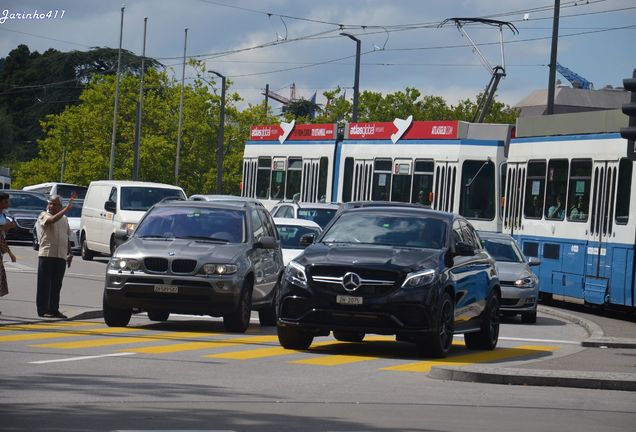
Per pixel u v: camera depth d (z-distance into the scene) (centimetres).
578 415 2542
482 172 7656
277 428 2166
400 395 2758
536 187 6888
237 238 4428
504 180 7612
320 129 9038
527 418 2452
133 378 2867
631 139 3731
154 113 19488
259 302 4519
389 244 3791
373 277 3547
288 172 9319
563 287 6481
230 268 4209
